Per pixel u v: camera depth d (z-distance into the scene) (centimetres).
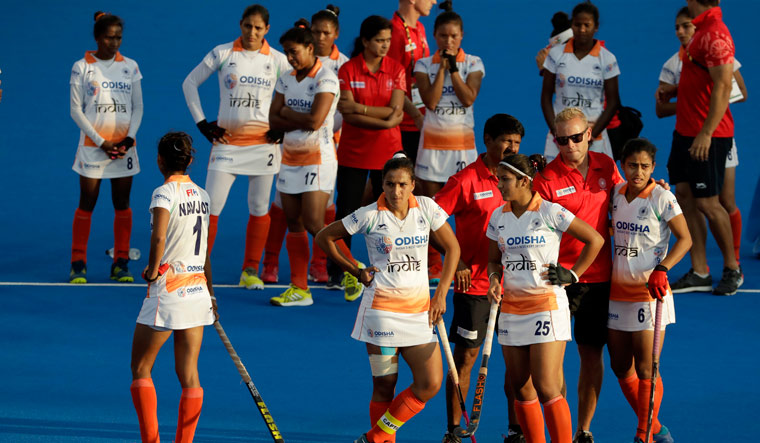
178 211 1945
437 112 3378
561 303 1905
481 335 2116
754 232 3828
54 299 3222
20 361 2645
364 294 1978
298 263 3203
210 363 2658
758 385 2502
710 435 2181
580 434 2098
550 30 6662
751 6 6919
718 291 3312
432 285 3425
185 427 1972
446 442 2092
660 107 3522
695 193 3266
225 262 3734
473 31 6625
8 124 5462
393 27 3675
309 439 2166
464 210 2116
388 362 1945
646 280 2048
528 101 5684
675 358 2708
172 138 1988
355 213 1944
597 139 3444
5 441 2100
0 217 4231
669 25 6662
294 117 3059
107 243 3941
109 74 3388
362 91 3234
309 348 2797
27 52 6362
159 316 1933
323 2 6956
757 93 5816
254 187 3347
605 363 2688
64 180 4797
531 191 1956
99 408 2317
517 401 1955
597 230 2119
